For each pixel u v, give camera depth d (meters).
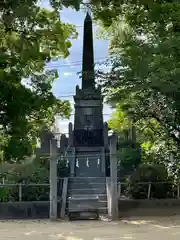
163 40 15.56
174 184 24.34
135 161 29.75
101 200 22.48
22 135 9.80
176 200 23.34
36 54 10.83
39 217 21.78
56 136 39.16
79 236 15.28
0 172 23.27
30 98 10.38
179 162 23.81
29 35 10.85
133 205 23.03
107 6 12.46
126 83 18.27
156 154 26.22
